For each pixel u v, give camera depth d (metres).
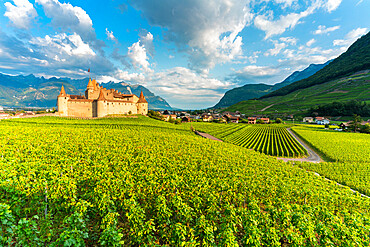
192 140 45.06
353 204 18.53
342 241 11.33
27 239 8.21
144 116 106.81
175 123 107.06
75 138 34.12
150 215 13.05
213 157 30.14
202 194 14.80
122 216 12.52
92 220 11.50
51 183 12.50
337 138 74.00
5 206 7.99
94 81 111.50
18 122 64.62
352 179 29.69
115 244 8.34
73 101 97.44
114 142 33.00
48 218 9.70
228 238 9.63
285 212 12.84
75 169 17.73
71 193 12.30
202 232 10.49
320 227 11.66
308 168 35.84
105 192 12.86
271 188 18.08
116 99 110.44
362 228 12.82
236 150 40.94
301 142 70.50
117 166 19.78
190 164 24.00
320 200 17.84
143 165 20.83
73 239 7.77
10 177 12.86
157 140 40.44
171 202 12.67
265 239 10.62
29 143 27.08
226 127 112.44
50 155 21.92
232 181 18.41
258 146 60.00
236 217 11.79
